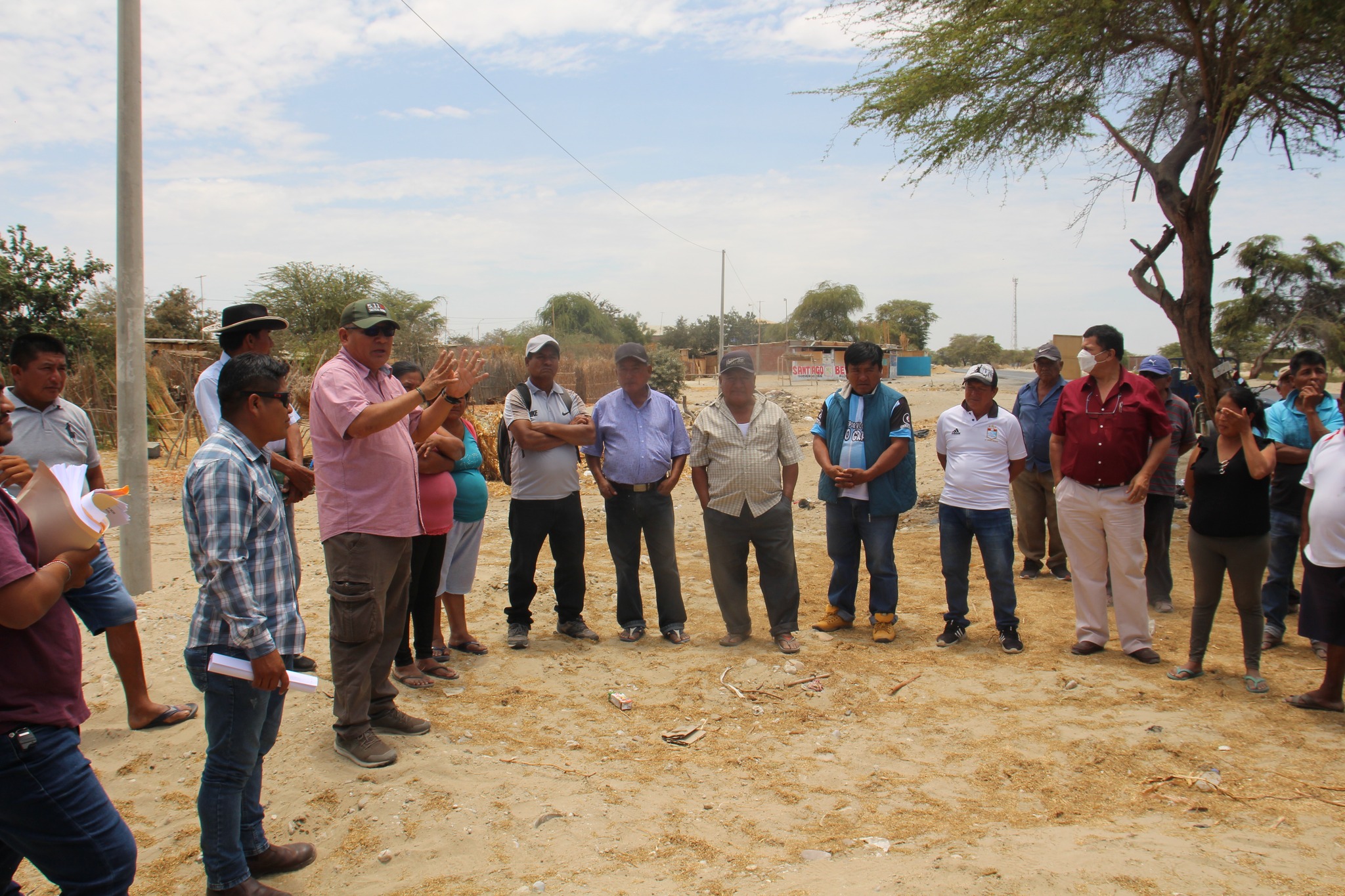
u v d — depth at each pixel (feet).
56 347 15.72
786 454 20.01
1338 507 14.87
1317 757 13.66
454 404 17.07
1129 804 12.35
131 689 14.64
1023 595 24.72
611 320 230.89
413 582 16.90
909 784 13.20
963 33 31.01
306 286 123.03
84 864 7.95
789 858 11.03
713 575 20.13
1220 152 28.78
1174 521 33.91
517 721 15.56
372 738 13.65
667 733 14.97
